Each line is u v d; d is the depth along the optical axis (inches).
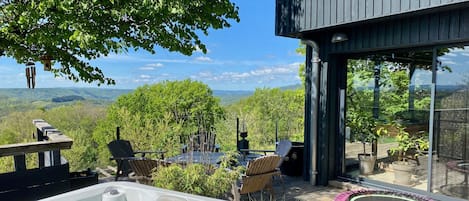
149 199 129.4
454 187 163.0
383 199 120.0
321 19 186.5
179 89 610.2
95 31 183.2
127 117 513.7
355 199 120.0
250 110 572.1
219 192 149.0
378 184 194.1
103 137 533.3
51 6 172.4
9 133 475.5
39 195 158.7
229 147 250.1
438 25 156.0
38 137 221.3
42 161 216.7
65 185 167.2
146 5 180.9
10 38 196.7
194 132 236.7
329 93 209.3
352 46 191.8
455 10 149.8
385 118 194.1
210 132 221.3
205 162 166.6
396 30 171.6
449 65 162.2
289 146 203.3
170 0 178.7
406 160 184.4
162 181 145.9
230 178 151.3
